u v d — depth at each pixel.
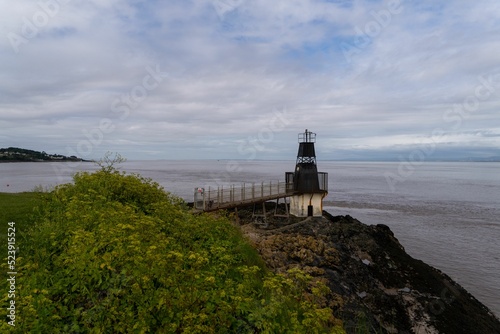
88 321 4.81
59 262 6.14
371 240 25.39
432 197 74.69
